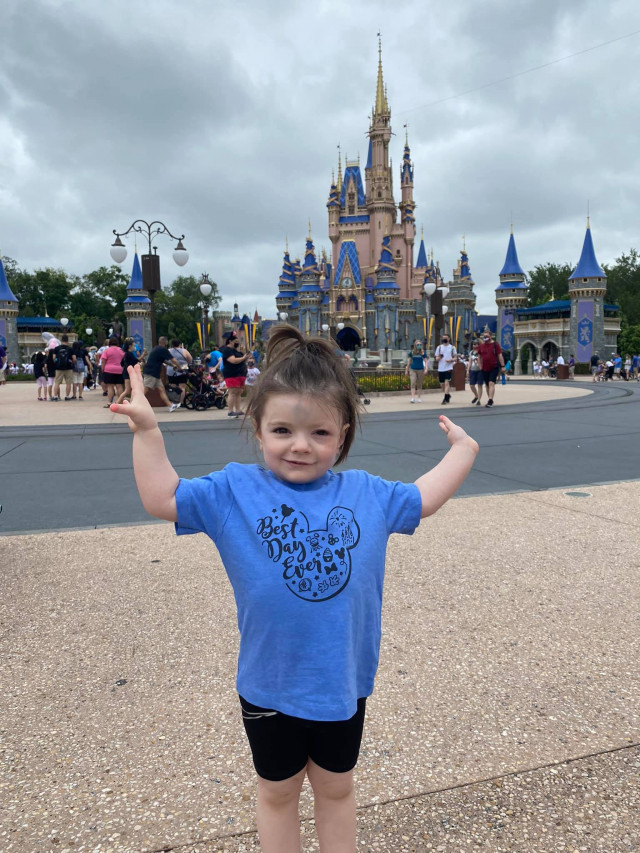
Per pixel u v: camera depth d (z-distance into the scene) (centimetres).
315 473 146
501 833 192
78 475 760
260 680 140
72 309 9006
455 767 222
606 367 4159
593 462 838
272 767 143
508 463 832
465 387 2738
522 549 464
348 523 145
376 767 222
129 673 288
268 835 150
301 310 9244
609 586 392
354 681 141
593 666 294
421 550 463
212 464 816
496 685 277
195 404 1678
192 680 282
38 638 322
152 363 1630
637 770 221
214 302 10356
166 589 389
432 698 267
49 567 430
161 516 142
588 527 522
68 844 188
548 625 337
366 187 9512
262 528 141
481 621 342
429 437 1070
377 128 9225
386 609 357
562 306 6794
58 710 258
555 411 1545
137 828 194
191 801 206
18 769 222
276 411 140
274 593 137
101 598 375
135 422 141
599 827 195
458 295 9088
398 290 8706
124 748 234
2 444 1012
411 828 194
